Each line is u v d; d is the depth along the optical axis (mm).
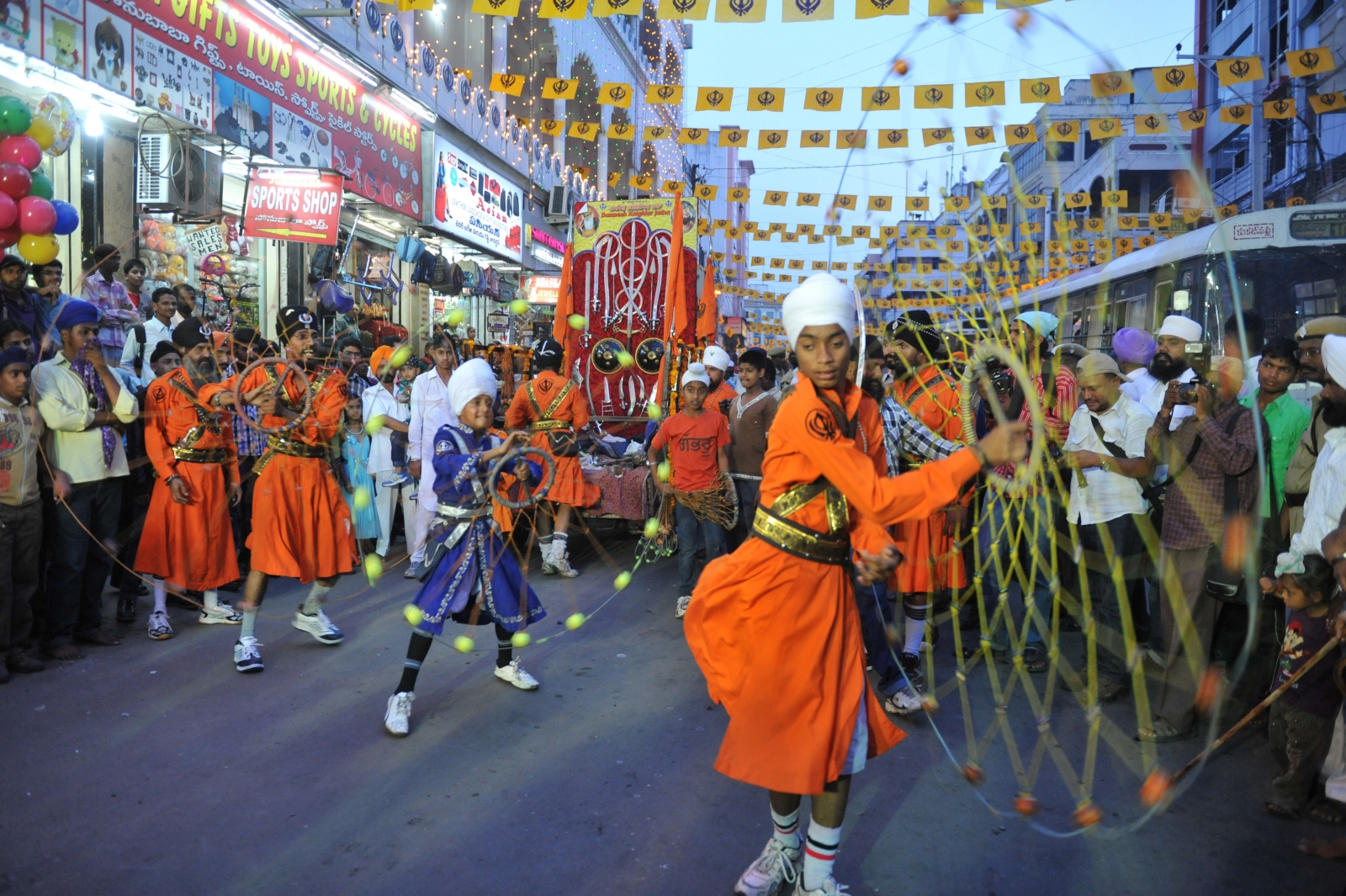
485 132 16781
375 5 12344
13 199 4715
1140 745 3828
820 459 2330
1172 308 9695
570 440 6812
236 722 3951
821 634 2439
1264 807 3326
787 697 2438
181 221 8914
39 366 4645
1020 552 4750
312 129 10984
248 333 6242
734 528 6090
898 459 4371
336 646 5059
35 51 6922
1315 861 2955
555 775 3492
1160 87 7984
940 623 5391
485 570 4098
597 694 4391
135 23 7977
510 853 2914
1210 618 3930
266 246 10914
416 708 4172
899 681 4199
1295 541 3410
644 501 7332
